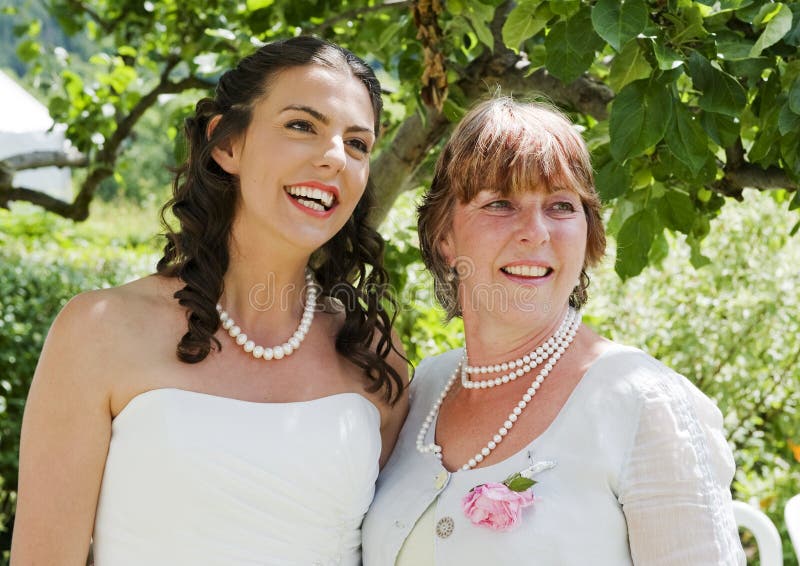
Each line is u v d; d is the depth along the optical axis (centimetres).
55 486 199
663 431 190
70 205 536
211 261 216
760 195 462
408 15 334
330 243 240
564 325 213
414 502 205
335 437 211
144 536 198
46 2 545
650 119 225
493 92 232
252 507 201
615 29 216
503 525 186
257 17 370
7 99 838
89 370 201
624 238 265
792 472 442
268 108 209
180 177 230
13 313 617
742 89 229
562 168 202
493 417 210
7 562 502
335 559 213
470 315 217
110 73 535
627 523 189
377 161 347
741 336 451
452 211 217
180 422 198
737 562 189
